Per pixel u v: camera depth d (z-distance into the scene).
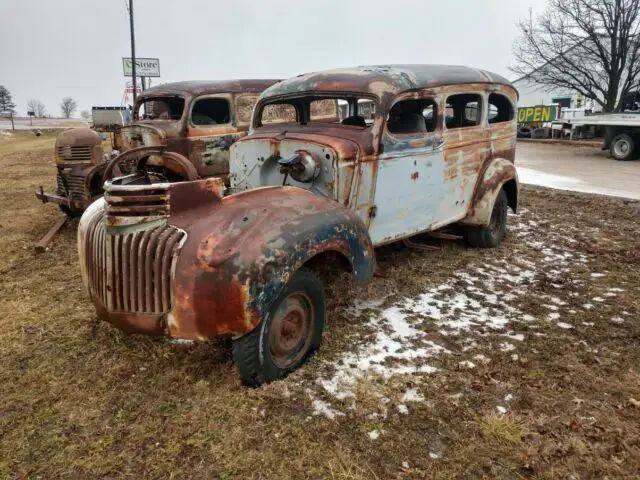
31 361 3.19
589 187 9.98
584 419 2.60
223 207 2.93
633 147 14.63
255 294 2.57
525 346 3.37
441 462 2.33
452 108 4.99
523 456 2.35
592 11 19.77
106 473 2.27
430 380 2.96
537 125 25.12
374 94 3.79
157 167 4.04
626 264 5.04
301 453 2.37
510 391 2.86
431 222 4.54
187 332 2.65
